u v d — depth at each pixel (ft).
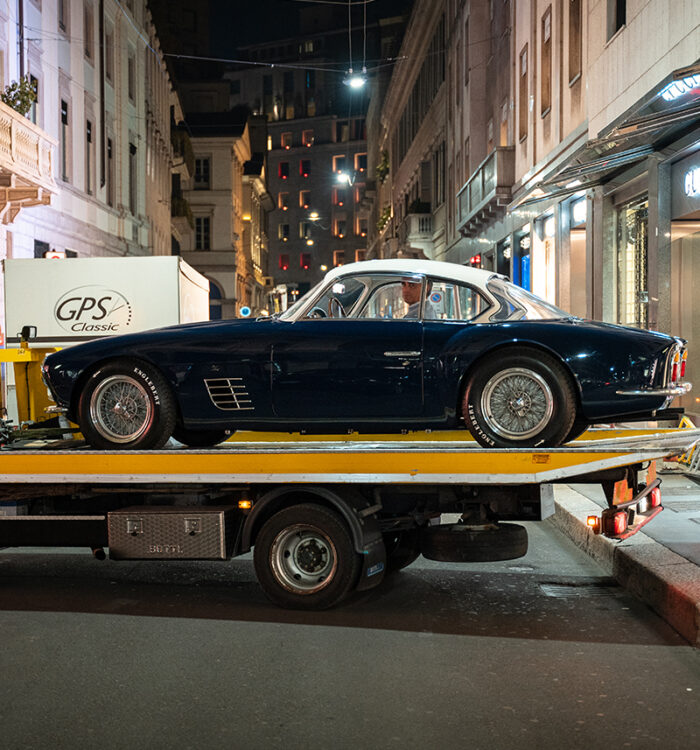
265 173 325.42
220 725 13.56
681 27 38.63
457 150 108.17
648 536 24.81
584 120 57.41
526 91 74.49
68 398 23.00
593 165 44.86
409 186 157.17
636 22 44.45
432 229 131.64
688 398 42.73
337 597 20.16
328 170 376.27
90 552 27.63
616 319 52.60
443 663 16.57
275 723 13.64
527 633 18.60
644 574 21.01
